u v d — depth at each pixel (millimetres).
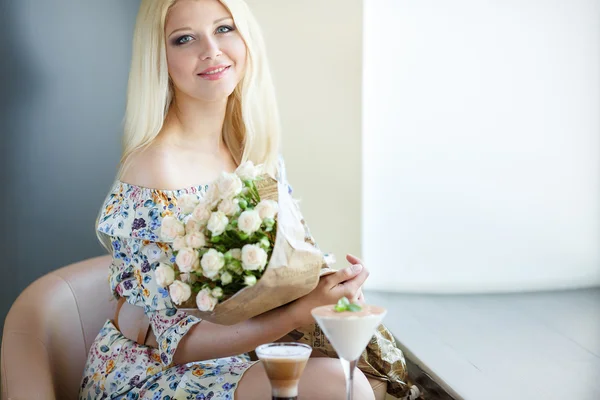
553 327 2746
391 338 2221
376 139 3455
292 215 1701
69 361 2299
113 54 3525
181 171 2162
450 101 3395
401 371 2215
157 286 1997
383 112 3436
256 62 2371
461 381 2109
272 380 1578
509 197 3363
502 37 3289
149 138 2172
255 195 1709
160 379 1979
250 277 1610
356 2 3299
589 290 3328
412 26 3373
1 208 3439
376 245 3508
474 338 2613
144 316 2096
